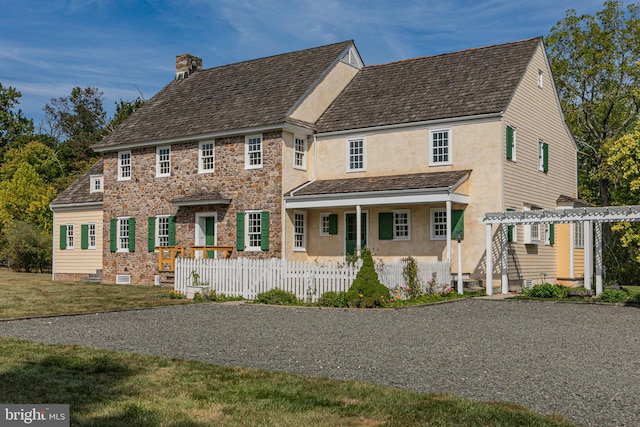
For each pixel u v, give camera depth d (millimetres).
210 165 28422
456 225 24281
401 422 6461
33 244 40031
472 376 8797
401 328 13789
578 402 7430
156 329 13516
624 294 20453
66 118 73812
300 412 6781
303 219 27547
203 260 22375
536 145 26938
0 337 11898
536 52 27219
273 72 30609
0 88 67625
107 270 31500
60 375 8445
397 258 25609
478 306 18734
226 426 6293
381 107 27250
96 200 33406
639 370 9250
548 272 27422
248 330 13398
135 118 32562
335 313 16875
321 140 27797
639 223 28719
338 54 29594
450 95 25797
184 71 34625
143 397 7367
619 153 29531
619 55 37969
